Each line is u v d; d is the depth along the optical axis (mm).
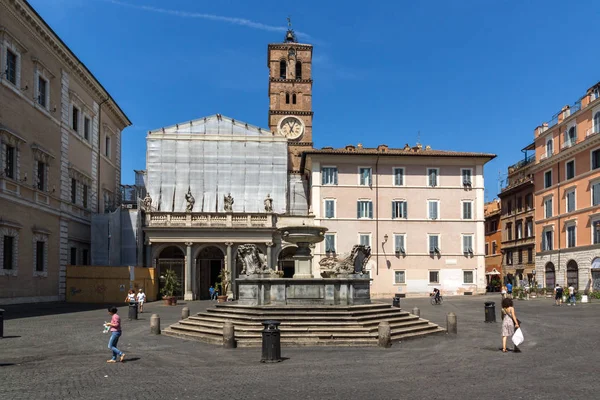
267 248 61906
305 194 71062
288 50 90125
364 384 14492
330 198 64188
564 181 61688
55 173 48375
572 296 47656
